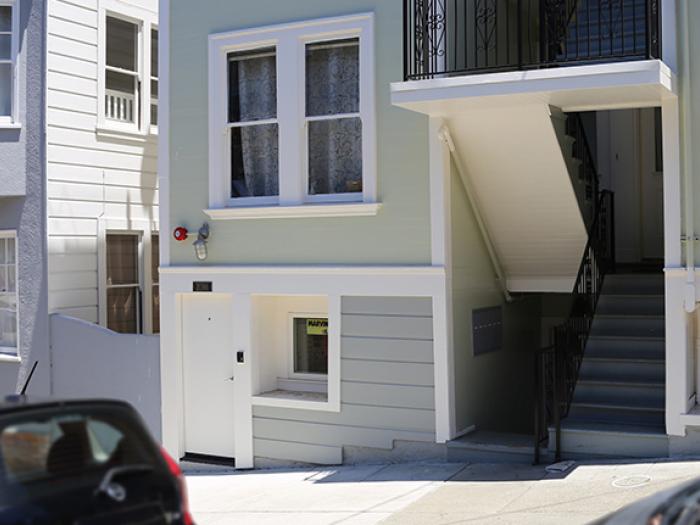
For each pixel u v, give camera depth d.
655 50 8.88
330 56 10.73
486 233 10.86
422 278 10.03
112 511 4.82
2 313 13.45
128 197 14.33
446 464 9.81
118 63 14.41
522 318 12.23
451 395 9.98
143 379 11.87
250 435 11.05
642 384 9.98
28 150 13.08
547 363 9.41
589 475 8.60
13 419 4.77
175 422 11.50
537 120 9.39
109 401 5.21
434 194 9.98
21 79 13.12
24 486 4.64
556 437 9.31
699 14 8.98
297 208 10.67
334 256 10.56
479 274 10.81
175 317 11.52
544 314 13.09
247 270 11.02
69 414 4.98
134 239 14.66
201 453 11.50
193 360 11.53
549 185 10.06
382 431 10.27
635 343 10.50
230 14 11.21
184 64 11.51
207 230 11.28
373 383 10.32
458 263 10.27
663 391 9.91
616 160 13.29
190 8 11.47
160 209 11.64
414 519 7.84
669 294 8.97
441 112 9.60
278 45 10.89
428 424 10.02
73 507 4.70
